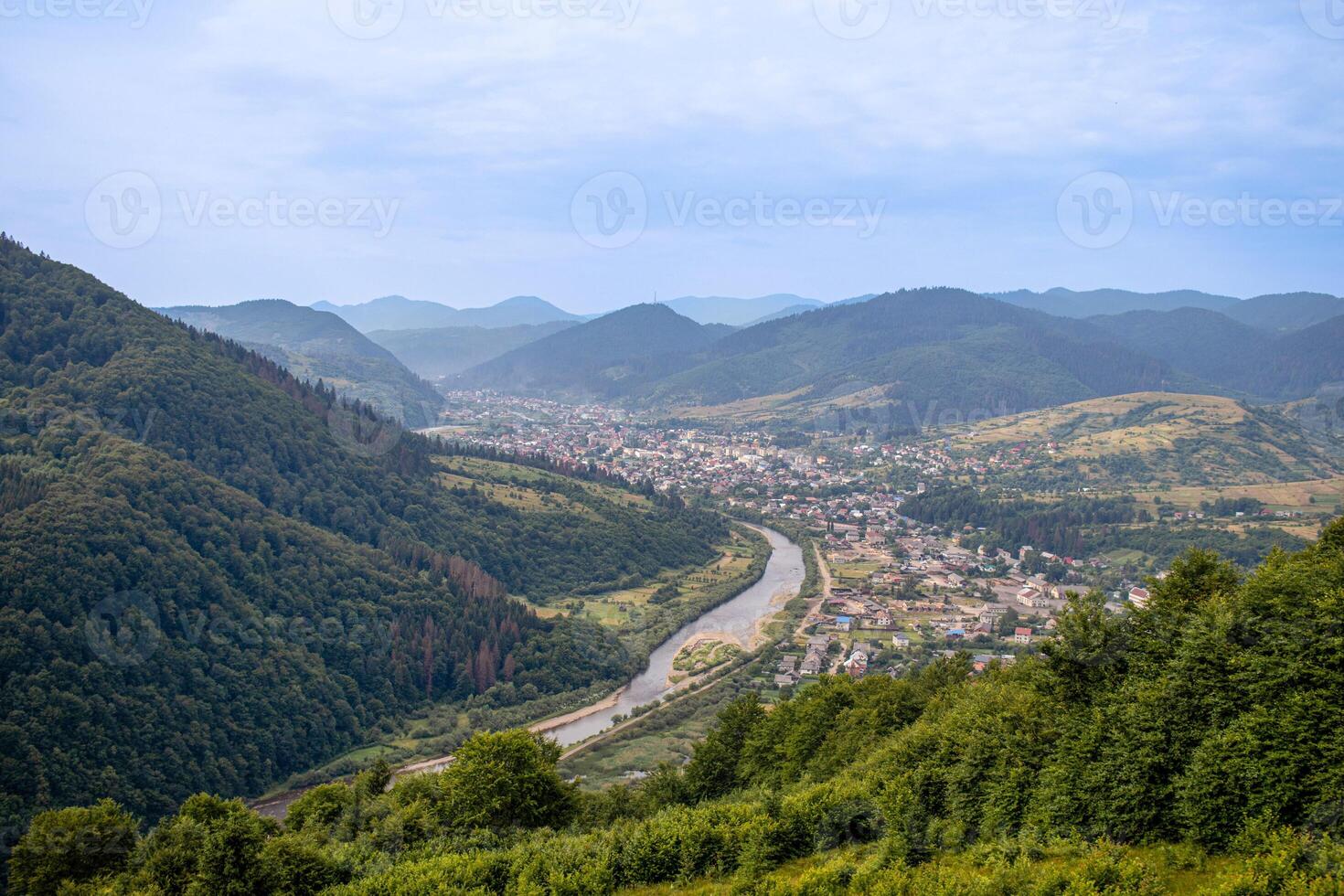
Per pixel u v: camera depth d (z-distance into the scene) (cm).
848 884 3534
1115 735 3588
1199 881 2959
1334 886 2547
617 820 5044
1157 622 4062
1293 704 3141
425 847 4678
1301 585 3566
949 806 4153
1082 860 3216
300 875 4216
